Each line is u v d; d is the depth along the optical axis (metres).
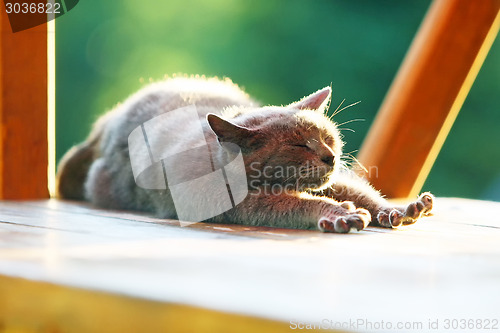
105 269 3.62
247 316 2.82
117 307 3.13
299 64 14.71
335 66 14.50
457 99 7.91
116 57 15.85
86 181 7.98
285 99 14.79
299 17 14.70
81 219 5.98
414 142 8.00
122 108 7.81
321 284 3.35
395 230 5.70
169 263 3.83
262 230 5.56
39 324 3.34
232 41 15.11
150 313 3.05
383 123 8.12
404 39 14.12
